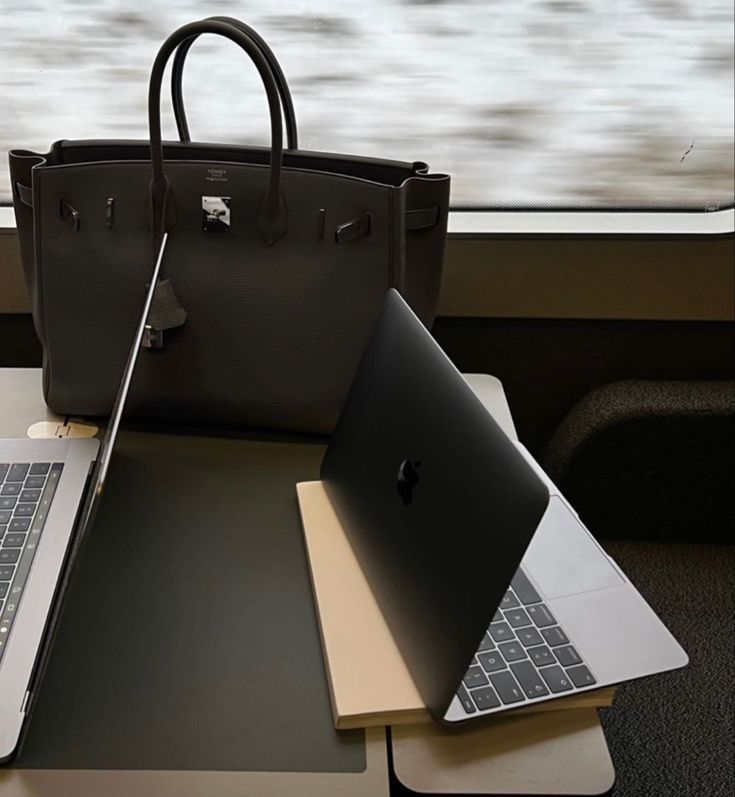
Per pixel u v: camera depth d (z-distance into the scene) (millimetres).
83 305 816
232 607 637
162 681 574
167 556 681
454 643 532
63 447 778
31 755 522
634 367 1300
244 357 823
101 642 599
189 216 793
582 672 582
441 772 529
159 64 738
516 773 532
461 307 1221
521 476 518
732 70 1127
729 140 1179
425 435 620
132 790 507
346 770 527
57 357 833
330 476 740
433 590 562
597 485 1251
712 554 1296
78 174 788
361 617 613
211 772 521
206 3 1045
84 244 803
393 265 799
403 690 559
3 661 554
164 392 833
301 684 580
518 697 561
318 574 650
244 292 808
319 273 801
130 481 767
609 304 1223
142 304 805
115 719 547
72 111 1105
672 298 1222
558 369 1297
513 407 1337
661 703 1063
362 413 716
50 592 612
